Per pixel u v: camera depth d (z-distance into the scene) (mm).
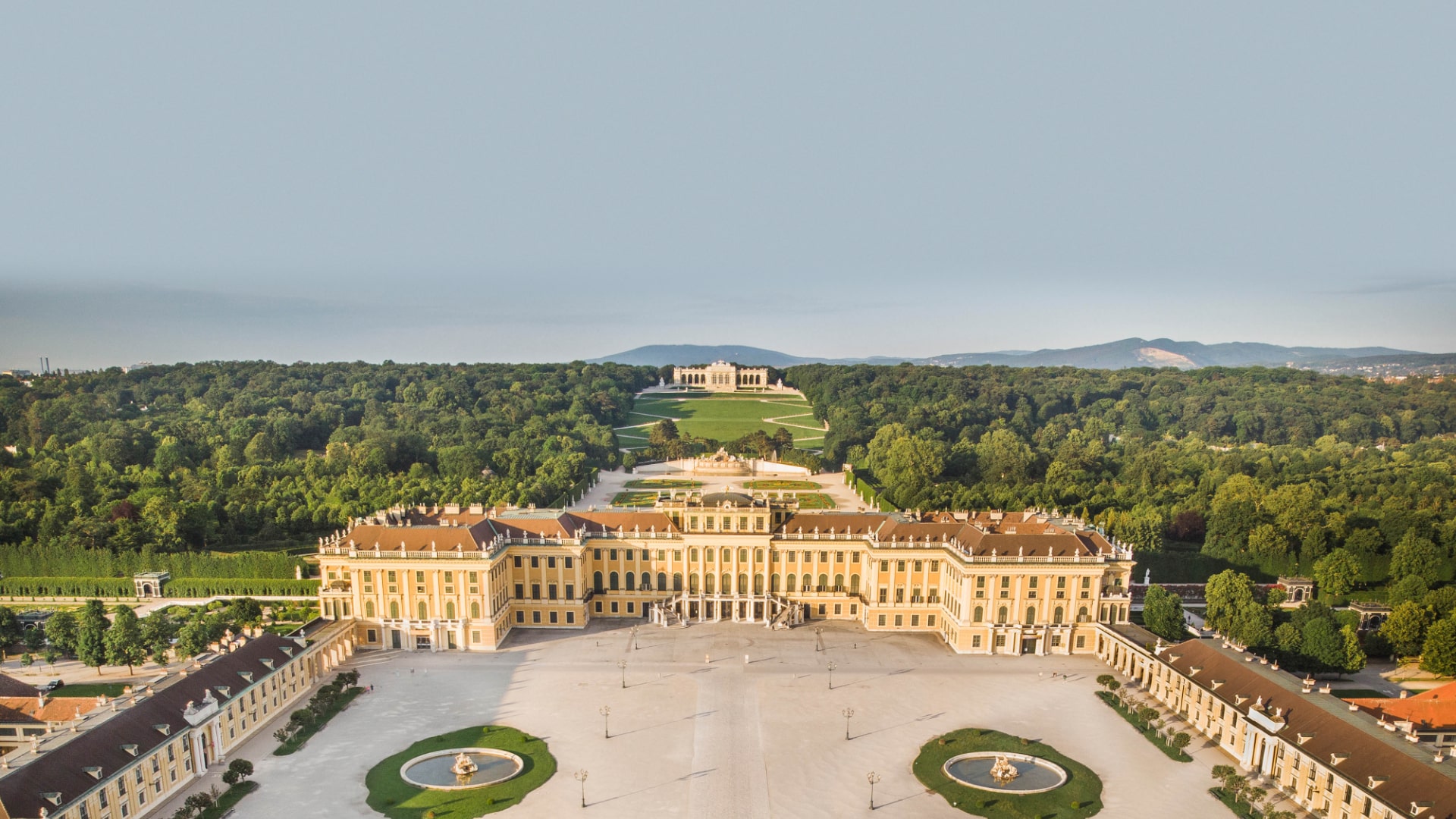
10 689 134125
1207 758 132500
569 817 113938
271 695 144375
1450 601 174125
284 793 119938
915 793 120875
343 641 173000
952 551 186125
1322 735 116938
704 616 198875
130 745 112062
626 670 167250
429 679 162875
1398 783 102688
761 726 142500
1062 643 180000
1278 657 164750
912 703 152750
